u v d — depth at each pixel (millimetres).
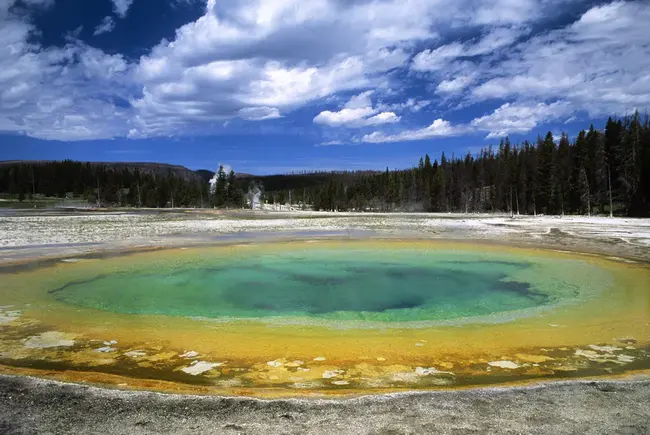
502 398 4699
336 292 11141
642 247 18484
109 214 49094
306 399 4711
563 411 4340
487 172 77625
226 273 13391
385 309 9461
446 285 11938
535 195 56938
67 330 7707
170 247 18594
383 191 87875
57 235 22141
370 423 4113
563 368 5934
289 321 8477
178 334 7535
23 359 6246
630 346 6871
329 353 6574
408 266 14680
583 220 36000
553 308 9438
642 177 45875
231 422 4141
